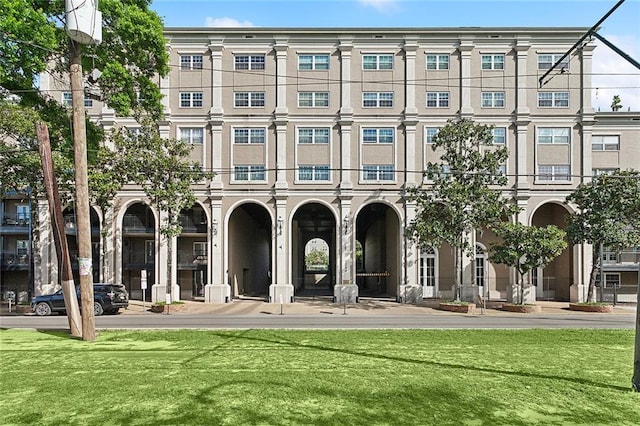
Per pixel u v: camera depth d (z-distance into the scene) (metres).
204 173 27.67
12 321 21.67
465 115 32.78
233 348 13.35
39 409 7.79
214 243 32.22
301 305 30.12
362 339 15.05
